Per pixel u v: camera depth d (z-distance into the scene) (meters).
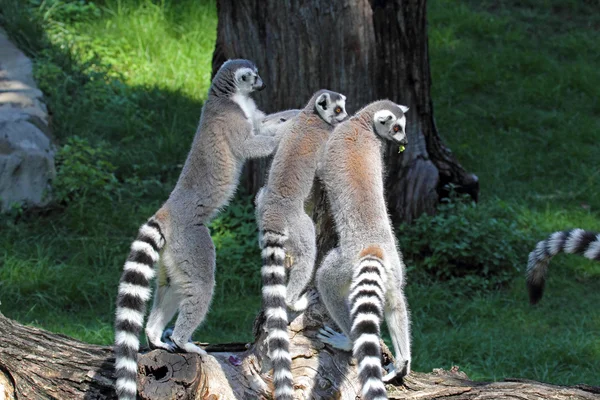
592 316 11.92
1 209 13.55
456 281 12.80
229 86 8.06
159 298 7.29
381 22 13.19
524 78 20.12
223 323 11.41
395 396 6.81
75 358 6.83
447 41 21.19
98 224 13.74
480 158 17.08
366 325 6.11
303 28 13.11
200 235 7.35
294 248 7.31
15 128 14.34
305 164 7.44
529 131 18.23
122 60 19.03
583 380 9.97
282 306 6.71
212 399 6.35
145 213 14.18
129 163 15.63
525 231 14.26
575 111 19.08
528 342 10.87
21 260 12.35
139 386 6.23
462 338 10.95
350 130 7.39
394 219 13.66
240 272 12.72
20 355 6.84
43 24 19.27
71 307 11.73
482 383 6.93
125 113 16.94
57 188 14.22
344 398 6.62
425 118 13.96
